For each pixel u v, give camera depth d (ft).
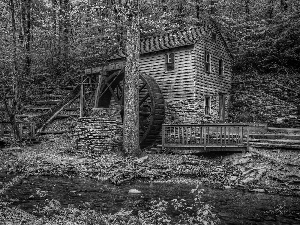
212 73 71.61
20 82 73.97
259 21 92.58
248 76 90.89
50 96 83.41
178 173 40.68
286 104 75.25
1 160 44.96
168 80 69.15
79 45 98.84
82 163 44.19
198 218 19.77
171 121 67.67
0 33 73.77
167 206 26.05
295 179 36.42
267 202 28.84
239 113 78.79
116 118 56.29
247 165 41.63
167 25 87.66
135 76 50.62
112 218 20.79
